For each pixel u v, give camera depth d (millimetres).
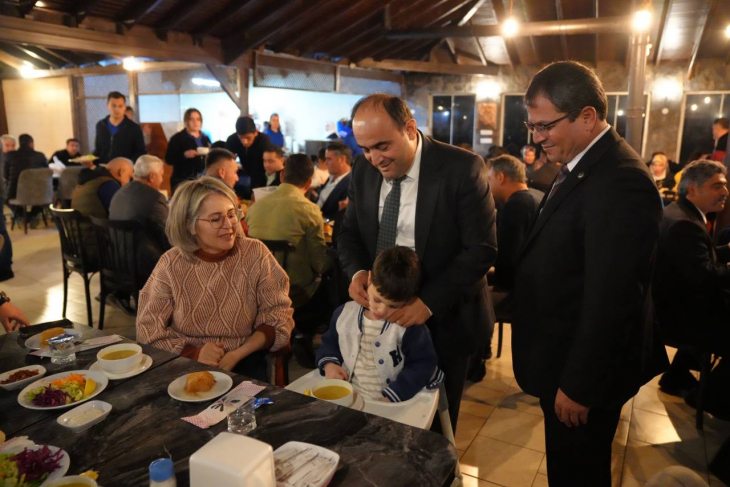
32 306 3955
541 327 1364
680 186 2281
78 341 1518
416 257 1440
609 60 8969
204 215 1586
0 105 11344
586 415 1237
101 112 10086
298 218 2725
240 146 4922
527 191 2514
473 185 1494
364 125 1369
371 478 912
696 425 2326
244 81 7332
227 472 737
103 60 9508
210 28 6461
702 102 8703
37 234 6582
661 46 8141
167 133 6949
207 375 1230
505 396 2631
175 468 935
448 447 1004
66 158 7914
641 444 2215
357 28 7848
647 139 9102
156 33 6141
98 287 4453
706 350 2213
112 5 5508
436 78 10406
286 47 7402
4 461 902
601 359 1179
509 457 2123
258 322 1781
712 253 2252
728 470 1939
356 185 1697
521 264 1423
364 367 1550
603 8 6723
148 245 3123
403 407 1352
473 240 1504
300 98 11188
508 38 8531
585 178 1232
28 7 4996
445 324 1592
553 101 1193
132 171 4027
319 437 1038
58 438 1037
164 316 1651
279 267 1831
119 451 991
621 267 1146
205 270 1669
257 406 1149
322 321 2984
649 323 1337
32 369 1316
